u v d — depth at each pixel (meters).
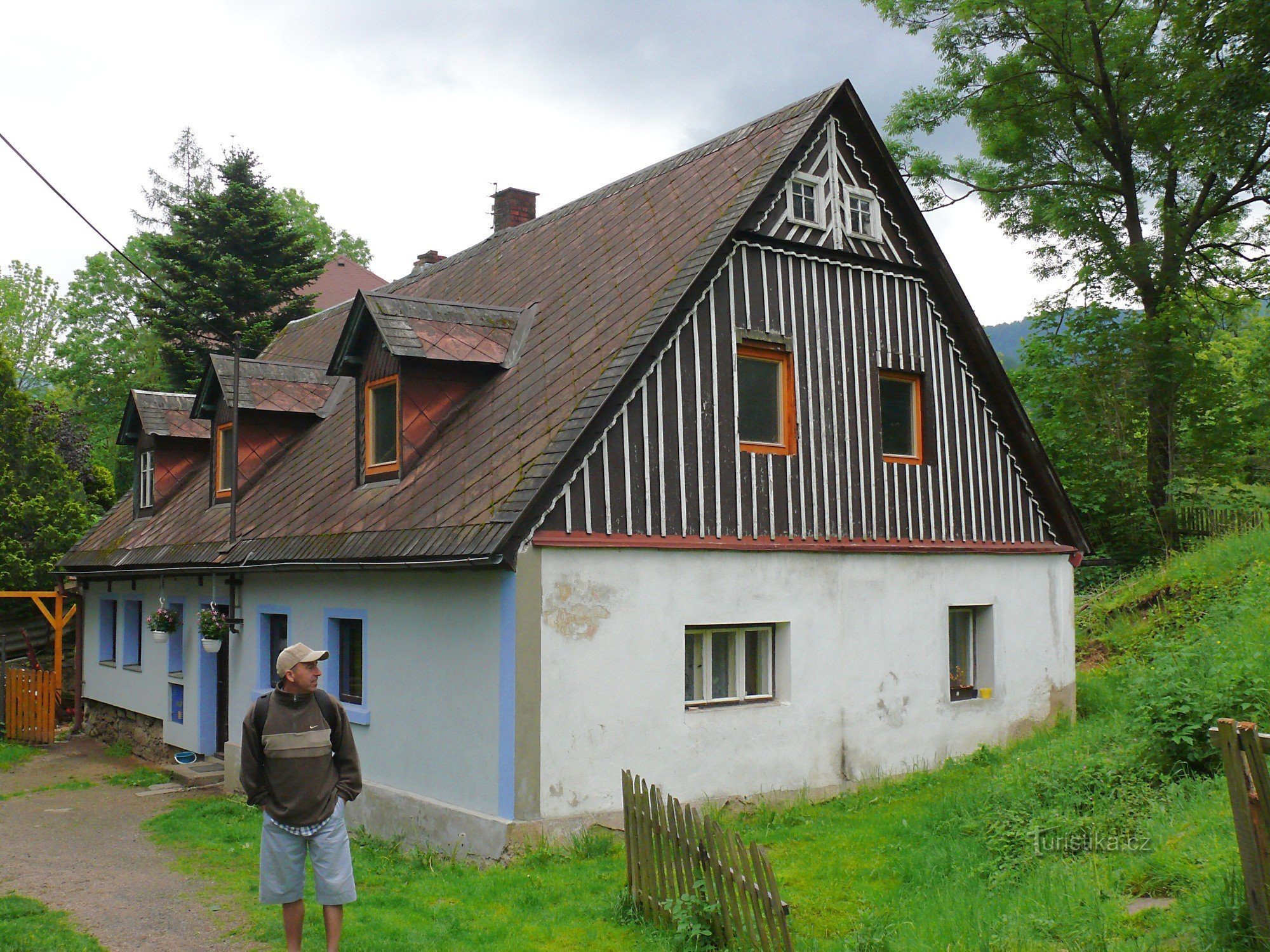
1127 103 25.05
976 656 14.10
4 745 18.81
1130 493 23.98
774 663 11.72
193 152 42.44
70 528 23.72
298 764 6.66
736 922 6.63
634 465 10.48
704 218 12.27
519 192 21.91
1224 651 10.23
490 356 12.66
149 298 36.00
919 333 13.59
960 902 6.85
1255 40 23.02
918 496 13.27
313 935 7.59
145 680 17.55
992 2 24.34
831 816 10.66
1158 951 5.56
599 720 10.02
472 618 10.05
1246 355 32.22
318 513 12.84
